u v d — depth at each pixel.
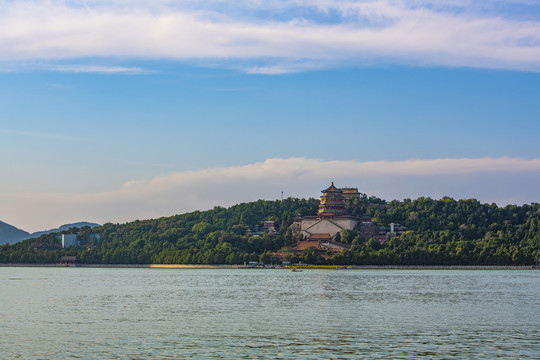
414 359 101.38
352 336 121.50
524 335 122.75
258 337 120.69
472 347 110.50
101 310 165.62
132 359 102.12
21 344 114.50
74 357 103.75
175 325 136.50
